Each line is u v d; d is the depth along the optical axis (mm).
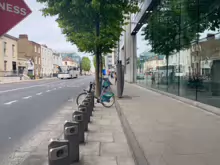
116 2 11922
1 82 36844
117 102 11430
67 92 19406
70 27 13375
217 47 8969
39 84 32344
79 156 4367
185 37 12148
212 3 9414
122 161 4160
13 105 11570
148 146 4727
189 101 10883
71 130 4027
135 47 30031
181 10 12617
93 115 8648
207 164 3789
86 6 10773
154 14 17938
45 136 6004
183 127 6270
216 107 8805
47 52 74875
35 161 4328
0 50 43625
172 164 3812
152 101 11766
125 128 6336
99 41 12742
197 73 10633
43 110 10062
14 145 5289
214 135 5469
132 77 30266
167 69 15164
